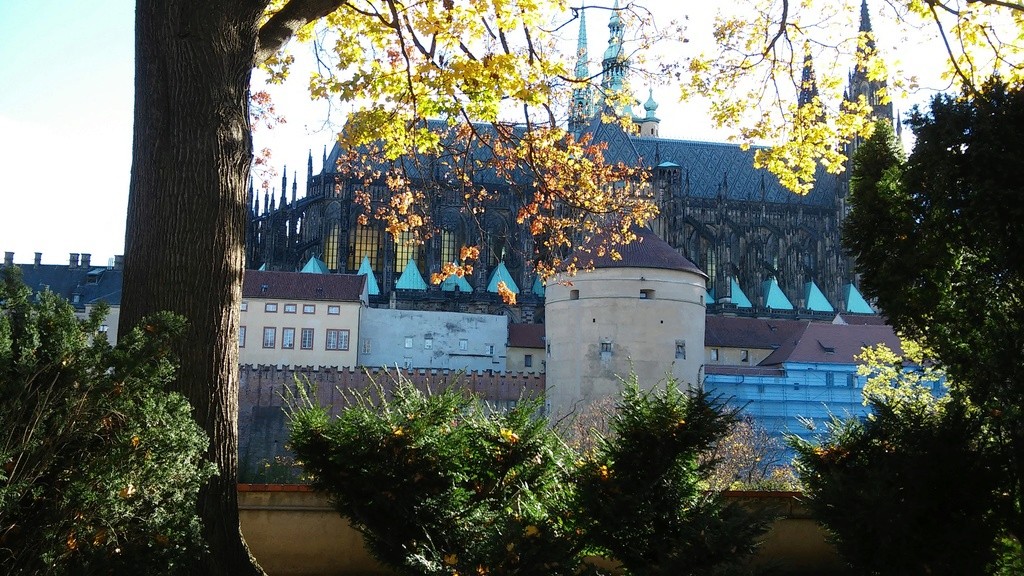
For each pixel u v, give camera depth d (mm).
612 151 146250
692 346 87562
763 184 163000
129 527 11609
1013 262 18172
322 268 136250
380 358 111562
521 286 139875
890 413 17391
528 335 117625
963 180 19109
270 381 97125
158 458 11836
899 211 21172
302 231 140875
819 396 105500
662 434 15258
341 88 23953
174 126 14977
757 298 155750
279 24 17047
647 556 14820
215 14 15055
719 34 26172
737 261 158875
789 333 122125
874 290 21906
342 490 16047
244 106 15664
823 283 162500
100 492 11211
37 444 10898
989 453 16953
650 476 15117
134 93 15562
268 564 17969
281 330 105375
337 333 106312
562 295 88375
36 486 11094
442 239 139250
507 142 27688
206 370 14773
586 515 14867
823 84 26266
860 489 15961
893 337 111062
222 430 14922
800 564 19203
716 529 13938
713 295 154500
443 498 15383
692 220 155000
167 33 15008
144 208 15062
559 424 20078
